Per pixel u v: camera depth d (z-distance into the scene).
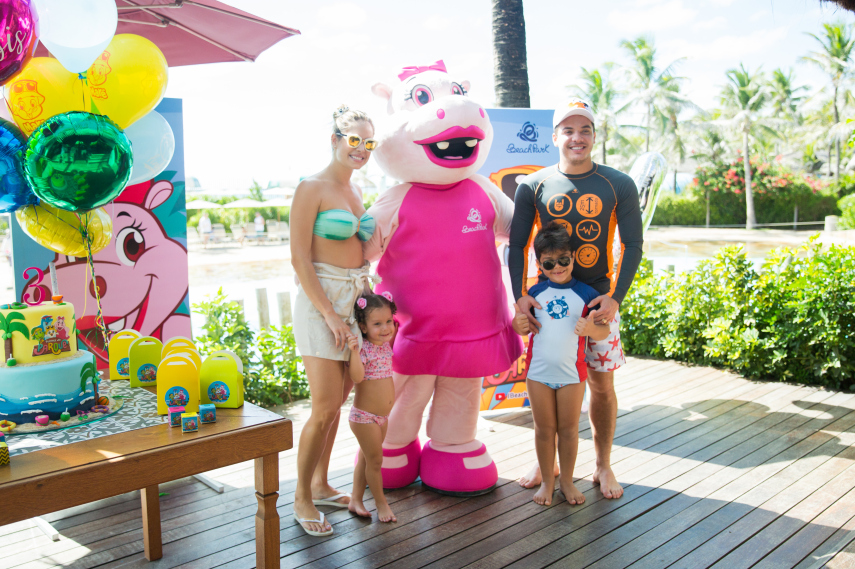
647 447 4.12
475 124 3.28
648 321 6.70
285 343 5.41
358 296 3.12
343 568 2.73
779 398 5.14
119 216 4.11
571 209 3.30
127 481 1.94
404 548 2.89
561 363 3.22
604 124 45.59
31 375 2.20
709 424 4.55
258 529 2.39
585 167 3.35
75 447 2.00
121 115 2.69
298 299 3.05
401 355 3.36
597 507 3.29
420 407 3.51
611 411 3.46
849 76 44.25
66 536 3.02
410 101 3.40
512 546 2.91
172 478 2.03
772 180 42.06
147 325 4.26
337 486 3.60
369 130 2.99
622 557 2.81
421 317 3.32
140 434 2.12
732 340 5.86
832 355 5.34
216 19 3.38
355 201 3.15
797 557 2.80
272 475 2.36
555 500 3.38
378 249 3.42
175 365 2.31
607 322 3.21
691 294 6.34
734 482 3.58
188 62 4.09
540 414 3.29
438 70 3.64
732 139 45.41
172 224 4.30
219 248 28.41
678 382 5.66
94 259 4.03
